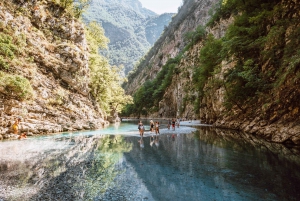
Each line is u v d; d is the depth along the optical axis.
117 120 65.44
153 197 7.71
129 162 12.87
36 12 30.31
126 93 188.88
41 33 30.23
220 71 42.28
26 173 10.57
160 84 125.94
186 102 86.31
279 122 20.33
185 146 18.45
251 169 11.06
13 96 22.31
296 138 16.89
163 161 13.11
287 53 22.70
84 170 11.15
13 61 24.03
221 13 87.56
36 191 8.27
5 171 10.89
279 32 25.39
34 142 20.23
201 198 7.64
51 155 14.80
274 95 22.22
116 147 18.20
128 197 7.77
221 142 20.09
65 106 30.23
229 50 34.44
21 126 23.00
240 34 35.12
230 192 8.12
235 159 13.32
